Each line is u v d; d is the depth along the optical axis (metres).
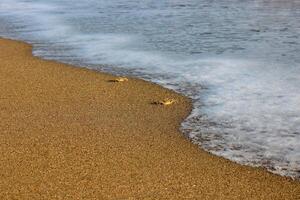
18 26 27.59
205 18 27.64
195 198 7.48
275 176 8.30
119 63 17.11
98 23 27.16
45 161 8.87
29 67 17.06
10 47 21.30
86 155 9.14
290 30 22.42
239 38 20.84
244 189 7.80
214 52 18.17
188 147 9.59
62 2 40.78
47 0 43.09
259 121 10.91
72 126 10.77
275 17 27.05
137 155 9.16
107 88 13.95
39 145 9.65
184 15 29.23
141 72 15.75
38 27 26.84
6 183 8.01
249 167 8.67
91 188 7.79
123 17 29.28
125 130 10.52
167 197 7.50
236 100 12.45
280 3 34.31
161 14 30.12
